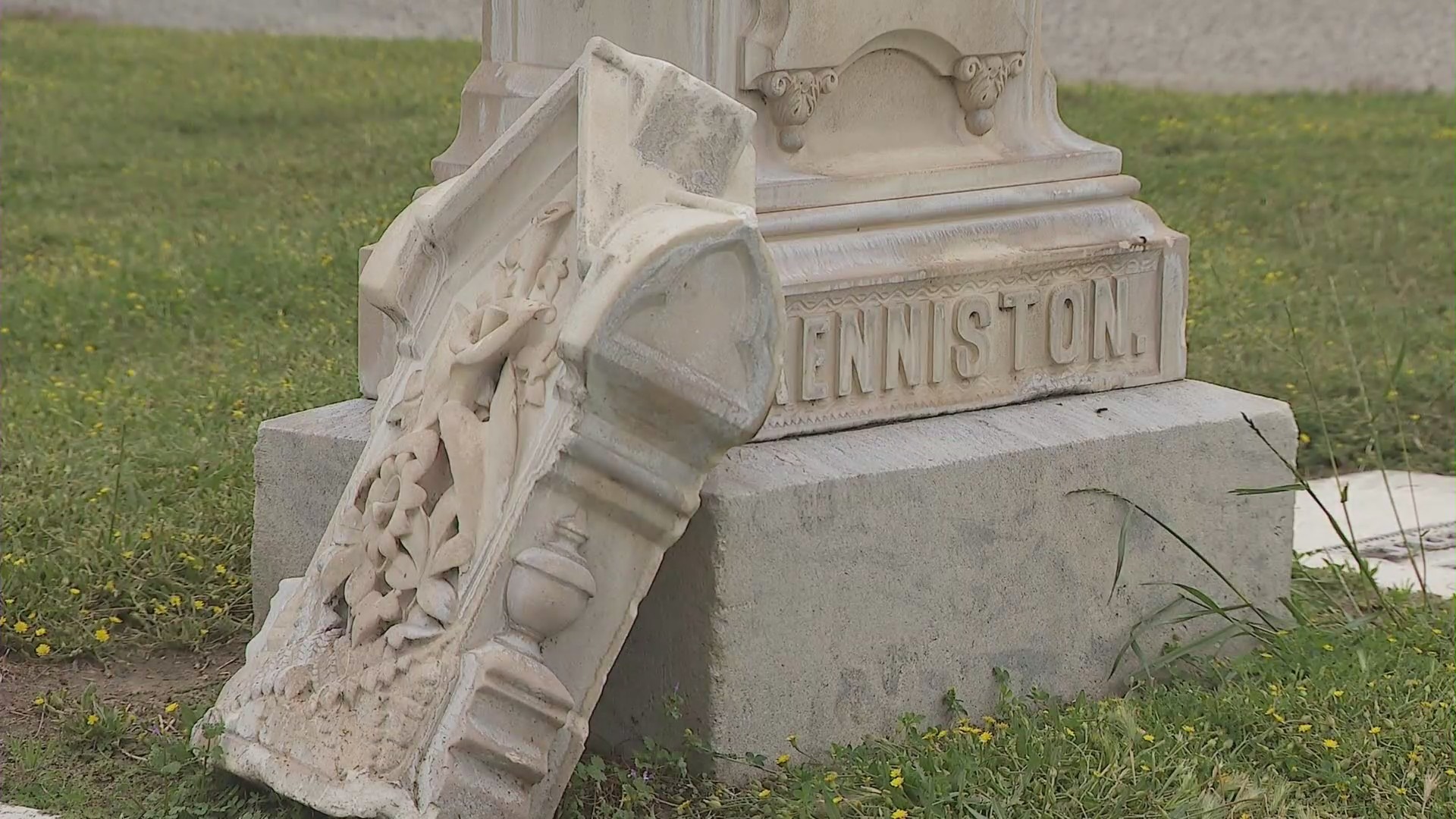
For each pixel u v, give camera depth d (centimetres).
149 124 1366
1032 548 450
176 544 548
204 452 637
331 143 1305
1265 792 400
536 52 480
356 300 895
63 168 1230
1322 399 770
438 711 364
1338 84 1683
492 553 370
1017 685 453
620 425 363
